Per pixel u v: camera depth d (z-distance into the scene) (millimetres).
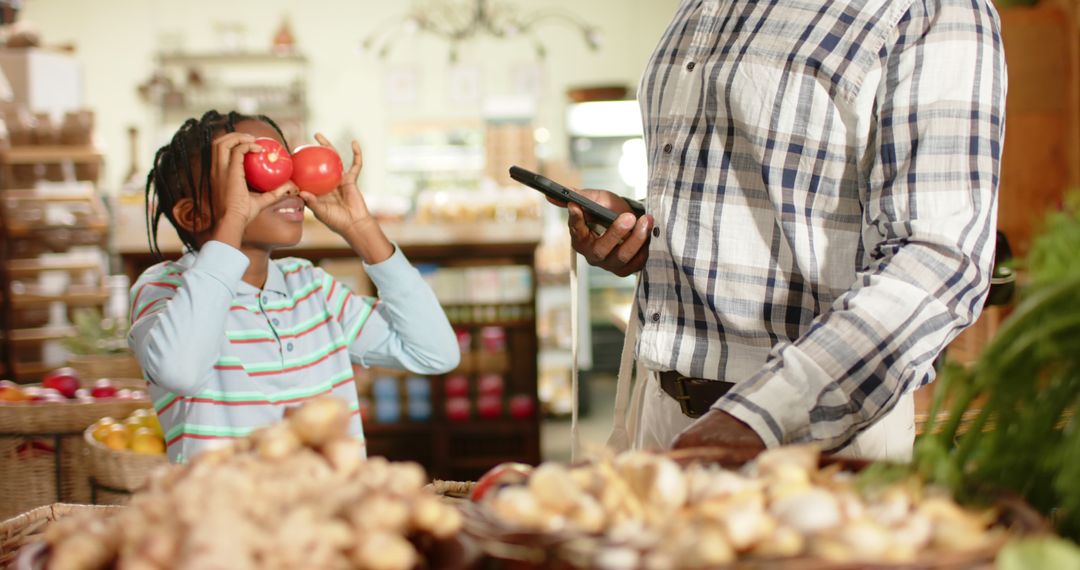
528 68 8797
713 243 1194
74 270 4746
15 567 730
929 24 1071
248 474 687
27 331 4645
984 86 1038
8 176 4672
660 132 1281
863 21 1105
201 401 1418
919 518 615
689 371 1224
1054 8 3500
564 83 8844
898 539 591
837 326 921
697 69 1229
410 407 4273
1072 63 3463
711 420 879
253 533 601
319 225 4020
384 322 1647
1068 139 3492
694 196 1214
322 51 8789
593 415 6461
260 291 1507
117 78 8656
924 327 917
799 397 888
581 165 7840
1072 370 789
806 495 620
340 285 1641
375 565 601
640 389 1388
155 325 1361
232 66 8719
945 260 951
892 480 710
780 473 671
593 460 750
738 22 1204
